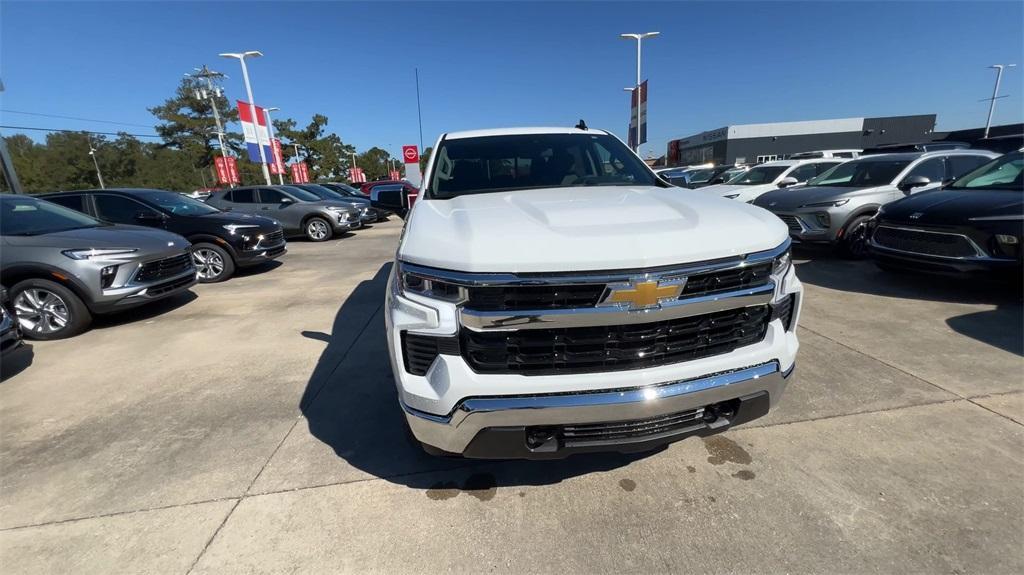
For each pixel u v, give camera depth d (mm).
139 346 4406
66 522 2166
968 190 5324
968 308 4605
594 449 1880
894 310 4621
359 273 7621
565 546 1954
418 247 1877
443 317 1775
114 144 71688
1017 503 2078
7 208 5027
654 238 1765
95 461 2617
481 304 1743
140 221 7426
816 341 3906
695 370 1849
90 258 4641
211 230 7293
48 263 4559
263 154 22594
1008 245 4355
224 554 1960
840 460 2414
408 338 1880
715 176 16094
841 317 4469
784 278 2008
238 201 12711
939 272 4871
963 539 1907
